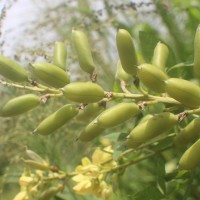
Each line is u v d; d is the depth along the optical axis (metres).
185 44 0.62
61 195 0.53
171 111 0.39
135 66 0.33
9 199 0.58
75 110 0.34
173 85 0.30
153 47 0.45
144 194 0.42
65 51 0.37
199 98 0.30
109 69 0.60
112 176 0.45
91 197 0.54
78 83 0.32
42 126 0.34
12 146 0.53
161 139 0.41
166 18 0.63
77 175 0.45
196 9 0.63
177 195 0.48
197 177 0.49
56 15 0.60
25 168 0.46
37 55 0.50
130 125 0.50
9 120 0.53
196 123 0.32
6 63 0.34
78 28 0.58
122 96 0.34
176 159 0.51
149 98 0.34
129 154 0.49
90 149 0.52
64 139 0.54
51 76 0.33
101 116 0.32
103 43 0.62
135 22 0.67
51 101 0.51
